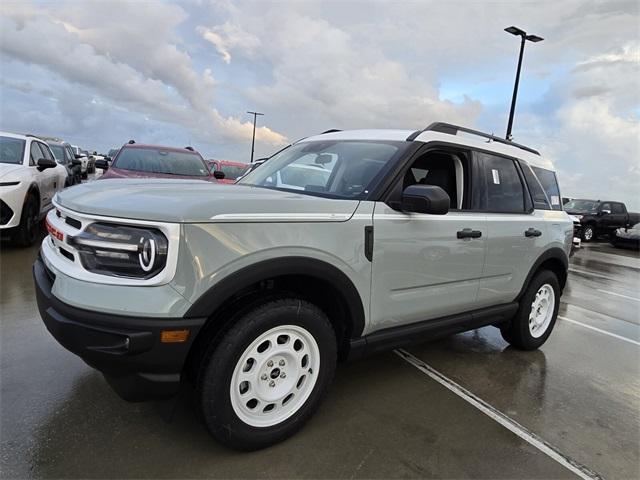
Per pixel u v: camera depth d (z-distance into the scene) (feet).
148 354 6.59
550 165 15.34
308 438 8.46
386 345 9.60
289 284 8.61
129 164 27.32
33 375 9.91
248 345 7.42
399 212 9.32
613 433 9.72
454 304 10.94
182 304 6.64
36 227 24.53
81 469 7.12
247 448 7.75
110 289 6.58
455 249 10.52
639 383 12.71
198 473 7.25
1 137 25.16
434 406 10.12
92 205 7.14
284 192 9.68
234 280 6.99
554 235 14.16
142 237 6.63
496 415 9.97
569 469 8.27
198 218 6.76
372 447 8.34
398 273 9.35
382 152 10.24
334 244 8.18
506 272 12.35
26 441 7.67
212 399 7.19
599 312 21.88
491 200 12.07
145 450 7.68
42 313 7.36
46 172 27.32
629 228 61.52
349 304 8.61
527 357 13.96
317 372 8.42
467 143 11.62
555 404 10.83
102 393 9.34
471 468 8.00
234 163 48.85
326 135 12.78
